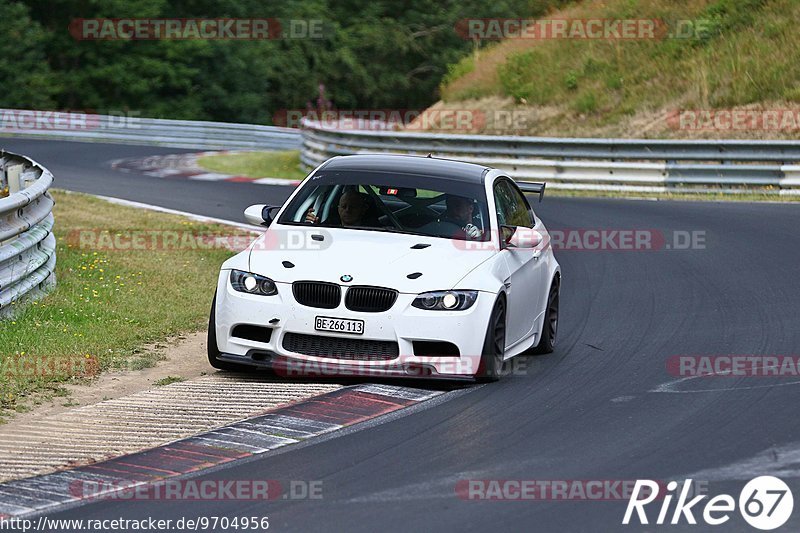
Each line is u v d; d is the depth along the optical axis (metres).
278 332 28.28
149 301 39.16
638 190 79.25
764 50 100.62
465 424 25.00
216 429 24.34
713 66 101.88
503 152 85.06
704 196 77.31
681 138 95.19
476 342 28.14
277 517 18.84
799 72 96.38
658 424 25.16
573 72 110.12
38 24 180.38
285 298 28.28
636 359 32.59
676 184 78.50
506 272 29.97
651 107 101.00
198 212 66.25
